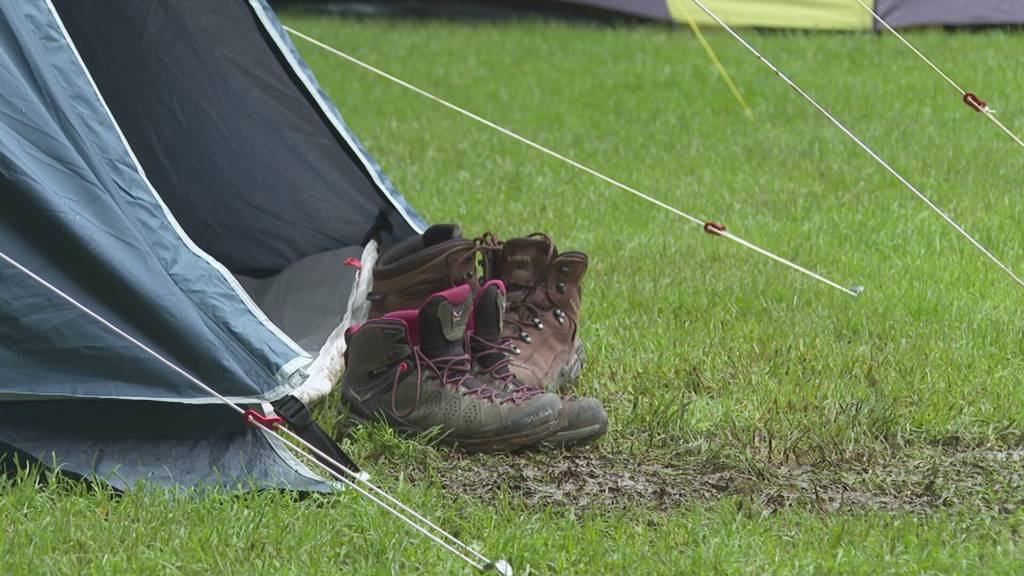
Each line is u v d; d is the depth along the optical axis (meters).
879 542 5.40
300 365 5.95
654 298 9.11
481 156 15.33
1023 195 12.48
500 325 6.83
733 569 5.12
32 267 5.85
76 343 5.82
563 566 5.16
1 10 6.05
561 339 7.27
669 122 17.38
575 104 18.81
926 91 18.36
